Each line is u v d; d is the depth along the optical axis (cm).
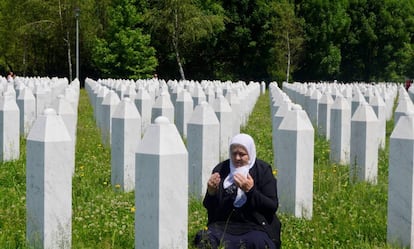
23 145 1337
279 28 6650
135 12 6091
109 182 1027
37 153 647
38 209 652
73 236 713
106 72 6106
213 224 656
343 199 935
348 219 823
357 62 7675
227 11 6800
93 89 2688
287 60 6762
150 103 1669
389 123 2106
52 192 648
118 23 6066
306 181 847
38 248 651
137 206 603
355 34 7544
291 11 6656
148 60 6103
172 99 2200
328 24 7062
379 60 7700
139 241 604
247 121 2095
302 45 6875
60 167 651
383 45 7656
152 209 592
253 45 6756
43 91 1894
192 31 6144
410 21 7831
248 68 7012
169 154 589
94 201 884
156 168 586
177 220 600
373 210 877
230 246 629
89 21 6425
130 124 984
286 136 845
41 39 6581
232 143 655
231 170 659
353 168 1053
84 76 6950
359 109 1053
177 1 6112
